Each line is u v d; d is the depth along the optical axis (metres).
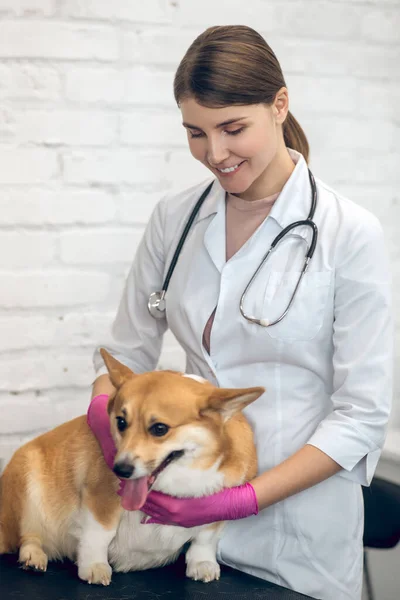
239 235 1.43
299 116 2.18
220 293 1.39
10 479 1.41
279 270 1.36
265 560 1.38
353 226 1.32
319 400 1.38
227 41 1.22
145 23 2.00
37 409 2.04
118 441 1.25
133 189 2.05
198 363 1.45
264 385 1.38
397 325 2.37
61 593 1.23
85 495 1.32
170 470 1.26
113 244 2.05
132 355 1.58
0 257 1.96
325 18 2.16
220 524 1.35
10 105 1.92
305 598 1.25
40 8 1.90
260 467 1.37
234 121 1.22
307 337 1.33
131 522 1.31
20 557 1.35
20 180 1.95
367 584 2.04
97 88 1.98
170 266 1.50
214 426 1.25
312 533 1.36
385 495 1.74
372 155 2.28
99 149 2.01
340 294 1.32
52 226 1.99
